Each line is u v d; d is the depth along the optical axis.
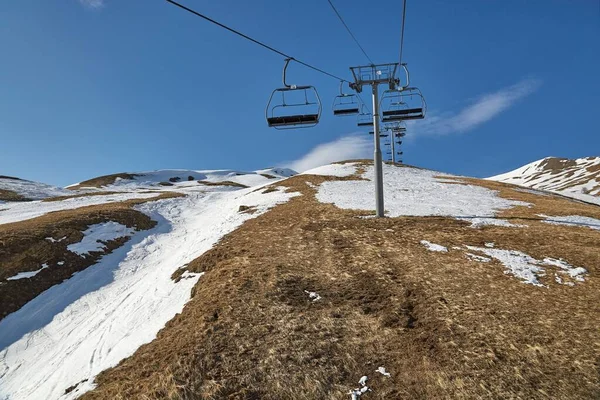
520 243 20.17
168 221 41.19
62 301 21.69
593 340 10.89
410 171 59.25
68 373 13.26
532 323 11.91
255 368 10.55
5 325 19.11
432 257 18.14
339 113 24.31
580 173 191.38
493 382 9.55
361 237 22.16
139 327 15.09
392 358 10.83
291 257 19.03
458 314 12.65
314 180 51.31
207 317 13.23
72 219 32.97
